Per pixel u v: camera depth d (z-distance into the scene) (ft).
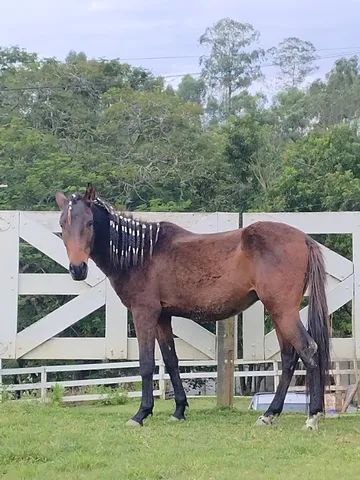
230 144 67.82
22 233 22.66
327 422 19.19
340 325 34.60
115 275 19.33
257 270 18.15
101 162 63.57
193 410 21.48
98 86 80.69
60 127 71.05
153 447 15.61
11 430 17.10
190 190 64.75
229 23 121.80
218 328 22.04
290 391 26.96
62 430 17.21
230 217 22.45
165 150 65.92
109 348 22.54
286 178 55.42
